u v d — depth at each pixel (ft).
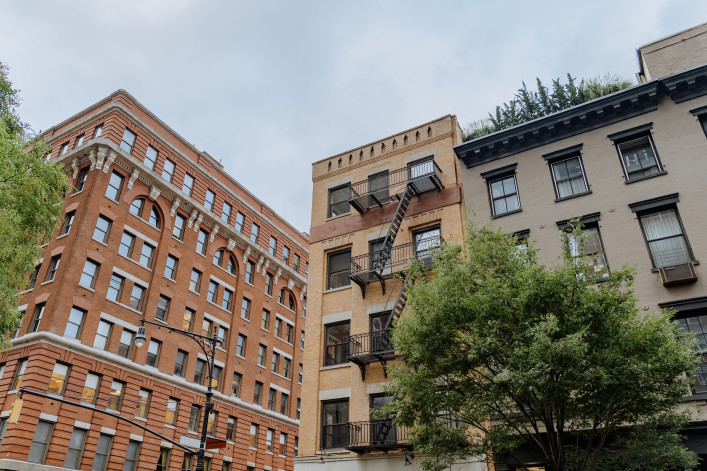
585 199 62.28
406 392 44.86
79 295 101.86
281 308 160.76
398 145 82.64
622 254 56.95
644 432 39.17
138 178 121.60
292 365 158.61
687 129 60.03
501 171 69.82
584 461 37.86
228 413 128.36
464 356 41.68
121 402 103.14
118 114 121.39
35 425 87.71
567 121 67.00
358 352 68.85
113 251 111.04
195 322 126.21
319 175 88.63
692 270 52.08
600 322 37.81
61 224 110.11
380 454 61.72
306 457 66.33
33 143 69.21
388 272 72.28
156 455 106.11
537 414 40.11
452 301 42.63
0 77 65.31
